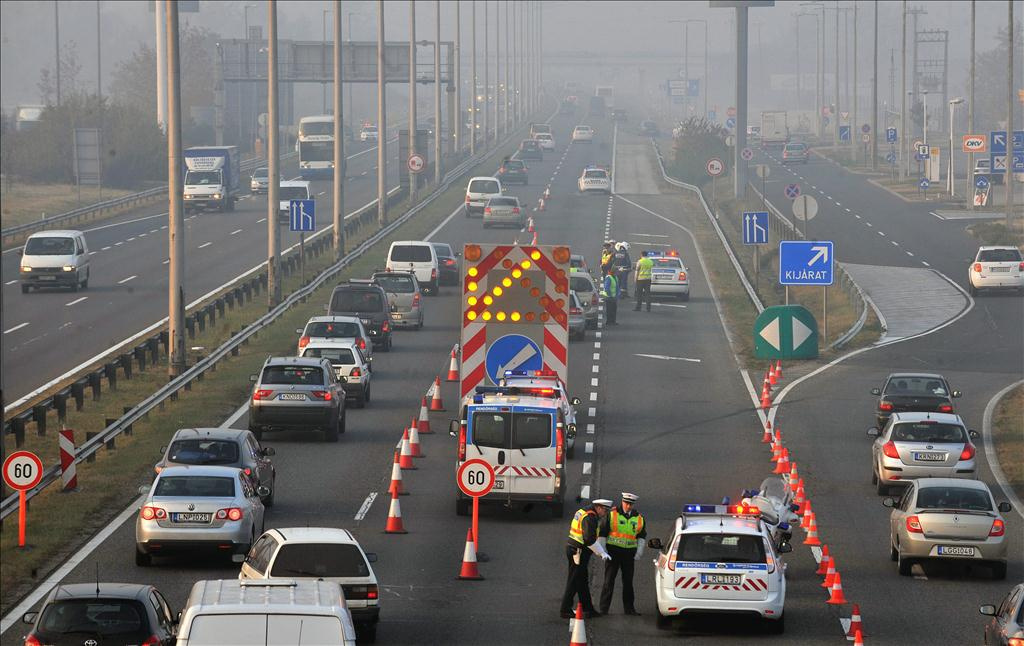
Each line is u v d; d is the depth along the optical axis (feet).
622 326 520.83
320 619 119.85
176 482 215.51
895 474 286.87
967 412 383.24
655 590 212.23
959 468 285.23
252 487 229.25
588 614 199.41
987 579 229.25
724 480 296.92
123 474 278.67
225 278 597.11
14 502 234.38
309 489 277.03
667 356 458.91
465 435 256.32
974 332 514.68
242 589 126.62
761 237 534.78
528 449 255.09
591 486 287.69
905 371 443.73
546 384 268.62
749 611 187.32
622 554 201.98
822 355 472.03
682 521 194.70
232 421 336.08
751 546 189.78
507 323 272.10
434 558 228.84
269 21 514.27
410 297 499.10
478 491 224.94
